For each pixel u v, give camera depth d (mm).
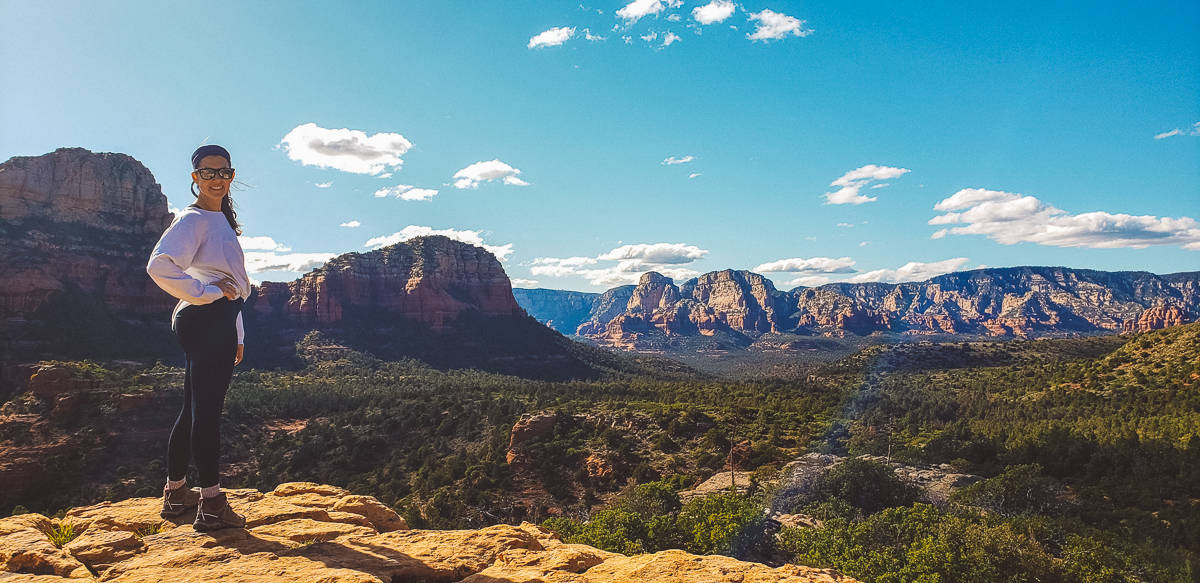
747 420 79188
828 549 25312
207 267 6297
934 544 27297
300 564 5371
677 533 30016
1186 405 79688
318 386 148125
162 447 87875
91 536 6137
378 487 83000
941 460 50719
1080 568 29703
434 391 132250
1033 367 112188
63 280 147750
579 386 147500
